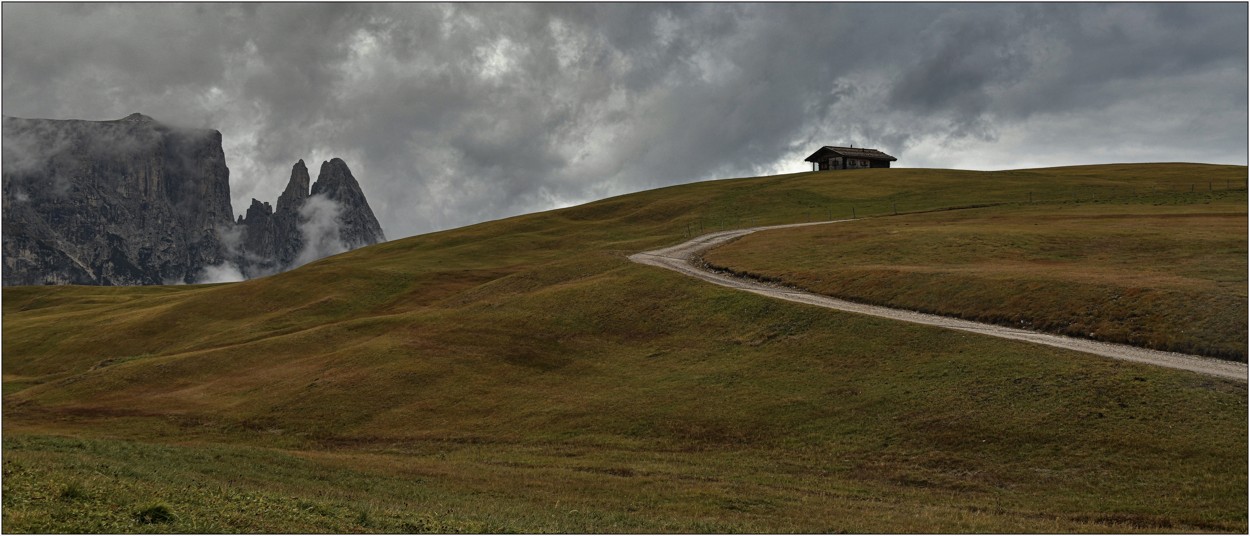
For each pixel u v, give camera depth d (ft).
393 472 147.02
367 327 309.63
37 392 257.14
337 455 167.12
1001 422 161.79
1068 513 125.70
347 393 229.45
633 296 304.91
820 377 204.54
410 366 246.27
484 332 279.49
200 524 84.64
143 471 113.80
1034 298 232.32
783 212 562.25
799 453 165.17
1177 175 606.14
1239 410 148.46
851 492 139.85
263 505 97.19
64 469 101.50
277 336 325.83
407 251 589.73
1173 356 182.29
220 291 439.63
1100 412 157.38
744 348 237.66
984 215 443.32
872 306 261.24
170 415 225.56
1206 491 126.72
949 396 177.78
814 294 287.28
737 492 138.62
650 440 180.86
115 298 594.24
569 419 198.80
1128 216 388.78
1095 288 227.20
